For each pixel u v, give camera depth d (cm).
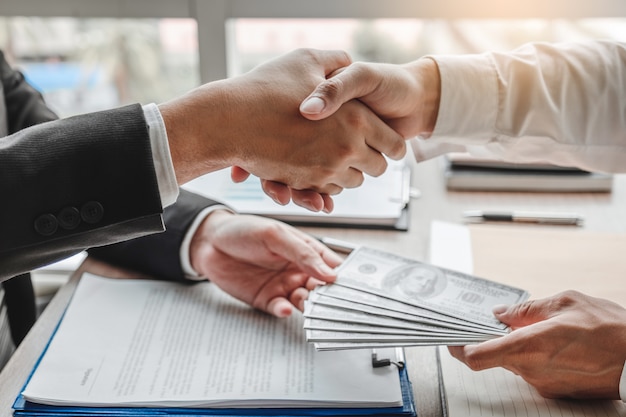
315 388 69
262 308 85
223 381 71
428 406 70
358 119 81
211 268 89
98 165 69
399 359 73
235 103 77
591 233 100
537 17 141
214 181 121
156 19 147
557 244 97
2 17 150
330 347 69
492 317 74
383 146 86
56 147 68
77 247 71
